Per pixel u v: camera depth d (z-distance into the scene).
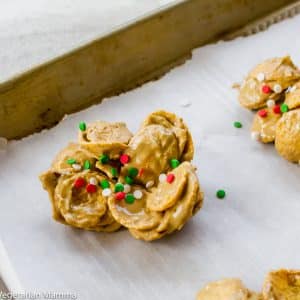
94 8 0.43
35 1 0.43
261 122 0.36
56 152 0.37
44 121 0.38
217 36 0.41
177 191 0.32
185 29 0.40
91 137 0.34
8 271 0.33
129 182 0.33
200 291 0.31
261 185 0.35
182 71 0.40
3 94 0.36
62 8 0.43
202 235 0.33
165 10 0.39
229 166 0.36
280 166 0.35
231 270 0.32
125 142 0.34
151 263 0.33
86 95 0.38
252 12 0.42
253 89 0.37
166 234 0.33
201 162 0.36
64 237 0.34
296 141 0.34
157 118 0.35
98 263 0.33
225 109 0.38
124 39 0.38
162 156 0.33
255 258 0.33
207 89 0.39
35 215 0.34
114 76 0.39
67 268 0.33
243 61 0.40
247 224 0.34
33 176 0.36
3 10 0.43
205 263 0.33
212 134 0.37
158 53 0.40
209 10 0.40
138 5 0.43
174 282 0.32
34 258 0.33
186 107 0.38
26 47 0.41
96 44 0.38
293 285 0.31
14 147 0.37
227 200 0.34
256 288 0.32
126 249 0.33
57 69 0.37
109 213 0.33
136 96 0.39
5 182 0.35
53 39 0.41
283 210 0.34
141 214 0.33
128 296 0.32
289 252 0.33
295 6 0.43
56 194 0.33
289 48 0.40
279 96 0.36
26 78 0.36
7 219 0.34
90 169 0.34
